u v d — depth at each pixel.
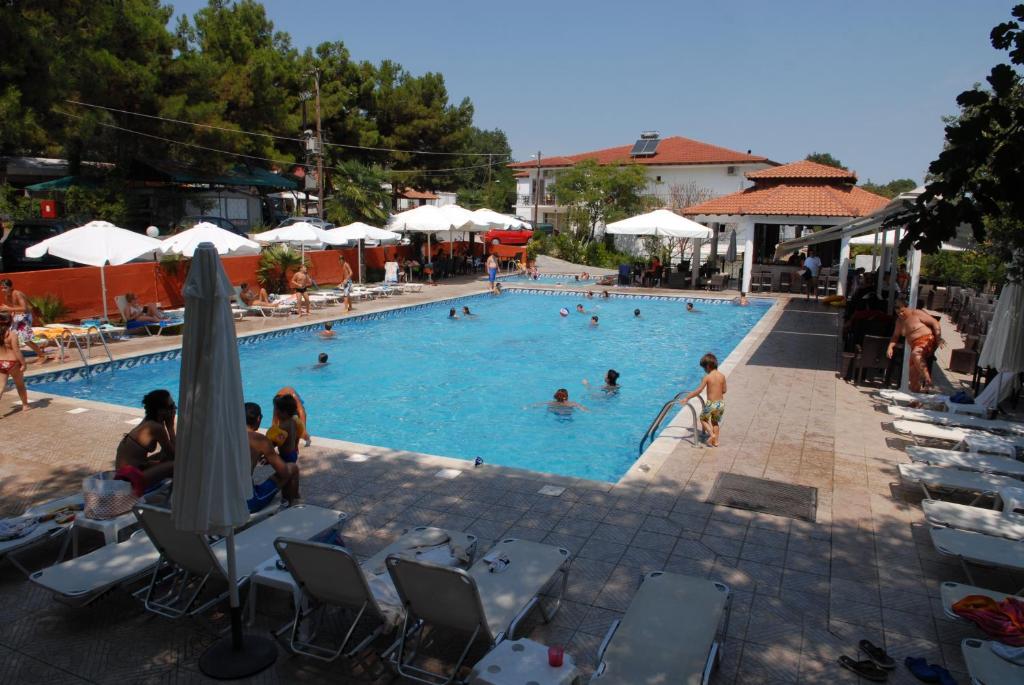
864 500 6.89
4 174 31.27
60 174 33.06
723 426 9.46
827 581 5.30
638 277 30.64
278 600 5.06
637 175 41.28
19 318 12.72
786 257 35.19
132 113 26.69
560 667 3.69
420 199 63.75
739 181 45.19
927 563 5.61
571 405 12.28
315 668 4.30
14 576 5.36
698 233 25.38
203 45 32.47
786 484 7.29
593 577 5.33
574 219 41.66
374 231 23.38
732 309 23.59
